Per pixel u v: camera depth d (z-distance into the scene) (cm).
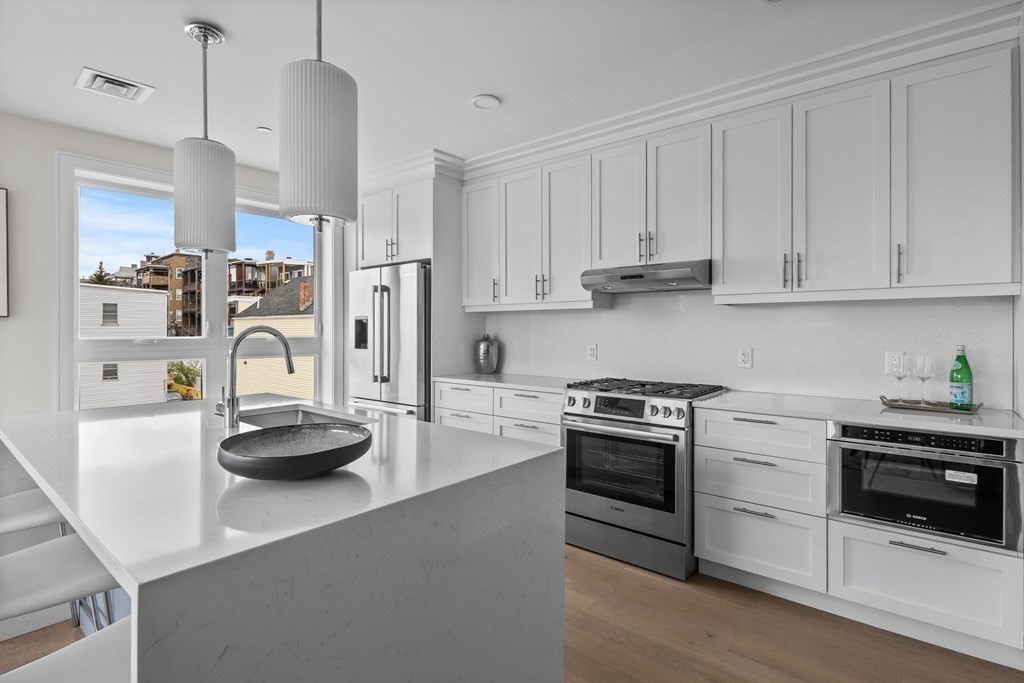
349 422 232
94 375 337
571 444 305
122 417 213
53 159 313
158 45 231
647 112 297
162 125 318
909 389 253
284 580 95
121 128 322
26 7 203
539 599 152
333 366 448
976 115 212
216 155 219
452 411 373
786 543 238
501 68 253
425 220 385
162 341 366
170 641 80
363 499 115
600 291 334
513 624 144
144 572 80
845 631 219
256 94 278
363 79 264
